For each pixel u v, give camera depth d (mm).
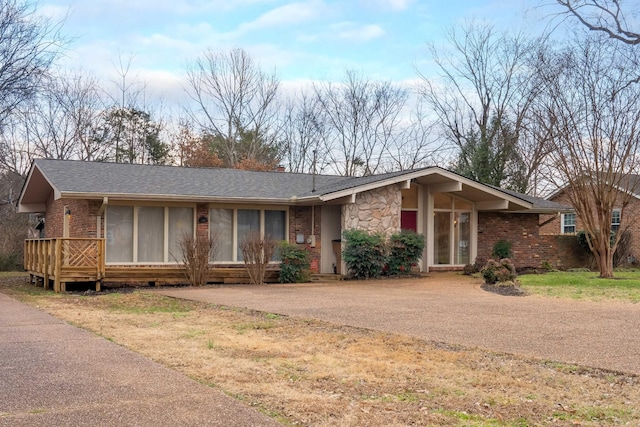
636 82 18406
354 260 18672
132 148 39875
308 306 12297
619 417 5324
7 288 18422
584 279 17047
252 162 37750
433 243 21438
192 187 18875
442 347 8211
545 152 23609
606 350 7887
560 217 31078
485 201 21672
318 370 6973
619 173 18078
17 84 22922
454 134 37250
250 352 7969
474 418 5289
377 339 8766
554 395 5992
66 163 19828
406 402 5746
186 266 17766
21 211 24625
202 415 5184
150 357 7555
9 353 7750
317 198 18016
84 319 10984
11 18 22516
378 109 41094
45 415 5145
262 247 18203
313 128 42250
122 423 4949
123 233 18031
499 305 12266
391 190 19562
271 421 5066
